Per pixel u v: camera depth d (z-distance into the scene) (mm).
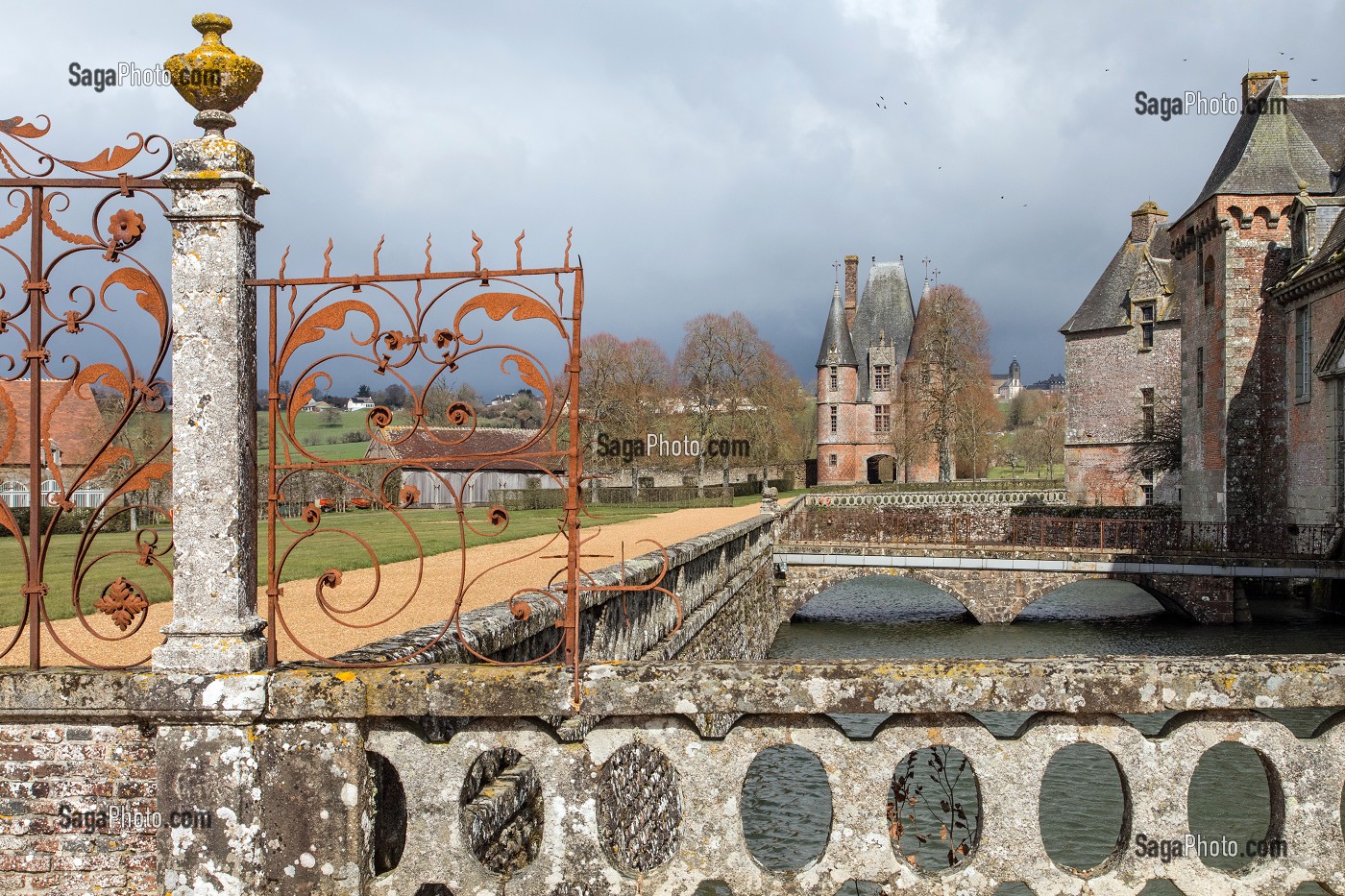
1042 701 3682
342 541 18625
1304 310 25453
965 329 62500
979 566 26594
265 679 3795
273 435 3969
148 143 3926
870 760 3768
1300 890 8406
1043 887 3719
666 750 3818
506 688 3762
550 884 3820
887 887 3736
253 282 3953
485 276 3885
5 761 3947
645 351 56188
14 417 4078
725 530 16516
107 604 3959
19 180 3994
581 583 7449
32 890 3947
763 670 3775
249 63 3922
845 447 78750
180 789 3834
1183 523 28234
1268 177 27438
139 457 15609
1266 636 23094
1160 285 49125
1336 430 23344
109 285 3996
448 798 3848
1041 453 96625
